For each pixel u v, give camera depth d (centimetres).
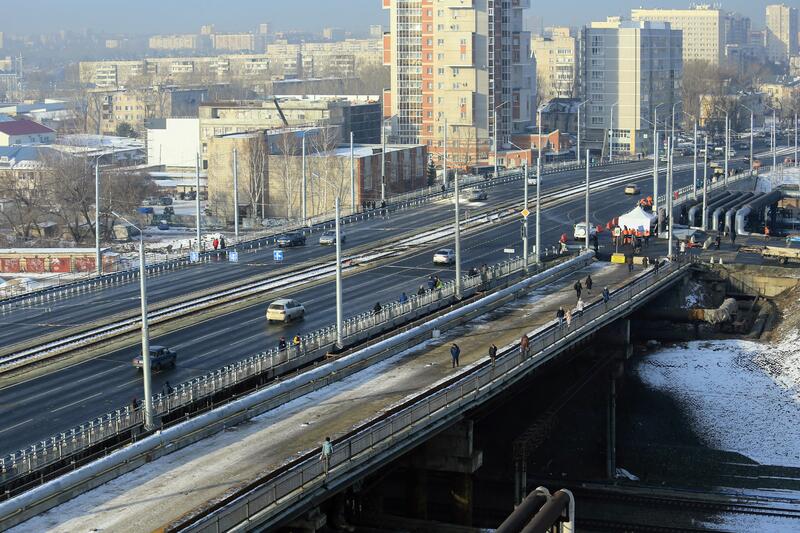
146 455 7700
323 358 11356
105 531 6538
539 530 4341
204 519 6203
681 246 17900
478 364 10150
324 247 18875
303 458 7469
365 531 8544
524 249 16225
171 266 17412
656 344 15575
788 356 14525
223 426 8475
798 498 11488
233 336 12419
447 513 10231
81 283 16212
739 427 12962
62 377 10844
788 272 17200
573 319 11725
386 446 7869
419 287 14900
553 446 12588
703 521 11006
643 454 12488
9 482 7694
